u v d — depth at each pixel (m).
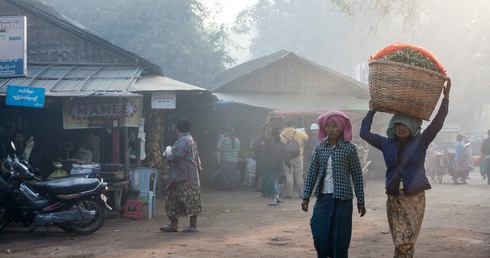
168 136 22.41
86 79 15.48
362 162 20.23
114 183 12.65
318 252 6.55
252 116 25.31
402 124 5.99
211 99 20.30
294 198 16.92
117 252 8.62
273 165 15.19
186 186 10.52
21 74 13.91
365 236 9.82
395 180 6.07
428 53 5.93
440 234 9.96
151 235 10.32
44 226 10.57
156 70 16.91
